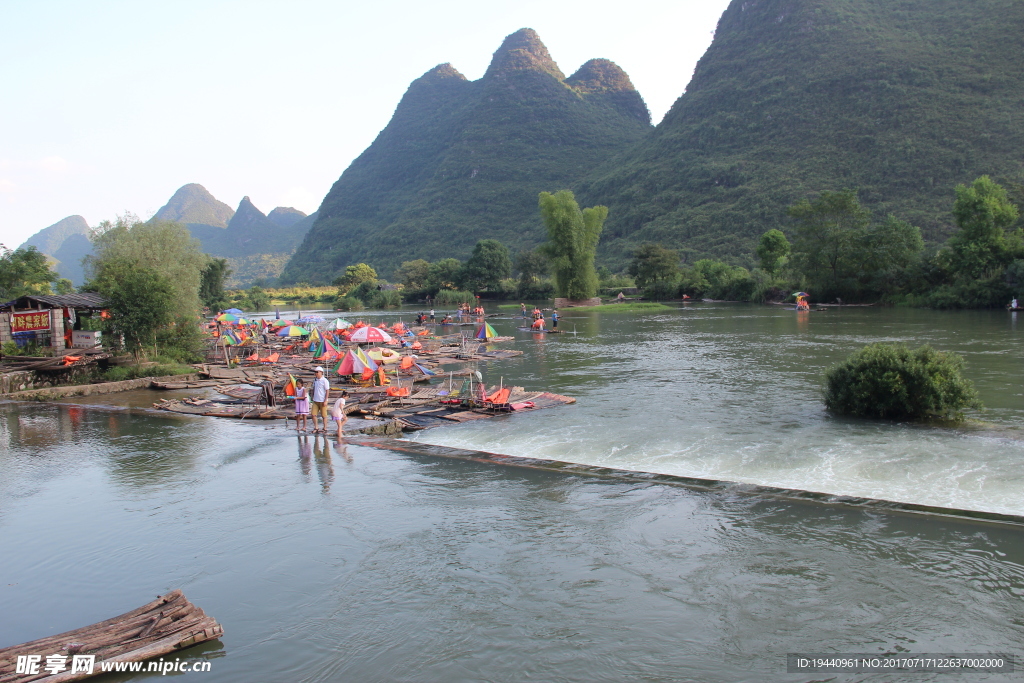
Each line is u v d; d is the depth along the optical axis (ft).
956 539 33.81
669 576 30.48
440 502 41.34
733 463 50.29
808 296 299.58
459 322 224.53
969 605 27.30
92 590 30.42
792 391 81.00
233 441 59.21
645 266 388.98
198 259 151.12
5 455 55.01
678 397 79.15
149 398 85.46
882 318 197.57
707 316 232.53
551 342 153.17
